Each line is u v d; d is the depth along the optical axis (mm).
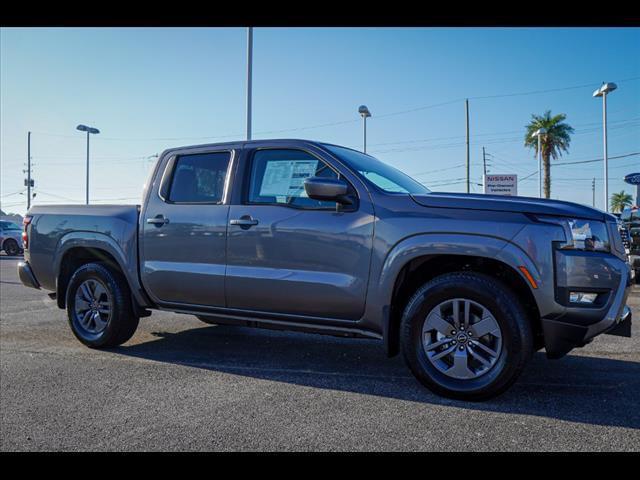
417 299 4035
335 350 5586
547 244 3762
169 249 5129
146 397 4051
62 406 3859
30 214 6164
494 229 3861
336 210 4406
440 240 3959
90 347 5629
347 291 4289
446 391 3922
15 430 3426
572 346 3818
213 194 5051
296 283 4453
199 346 5766
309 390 4199
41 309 8383
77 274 5656
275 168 4809
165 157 5445
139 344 5863
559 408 3736
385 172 4996
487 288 3822
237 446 3139
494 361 3820
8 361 5129
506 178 25578
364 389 4223
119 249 5387
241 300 4766
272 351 5535
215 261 4867
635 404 3816
